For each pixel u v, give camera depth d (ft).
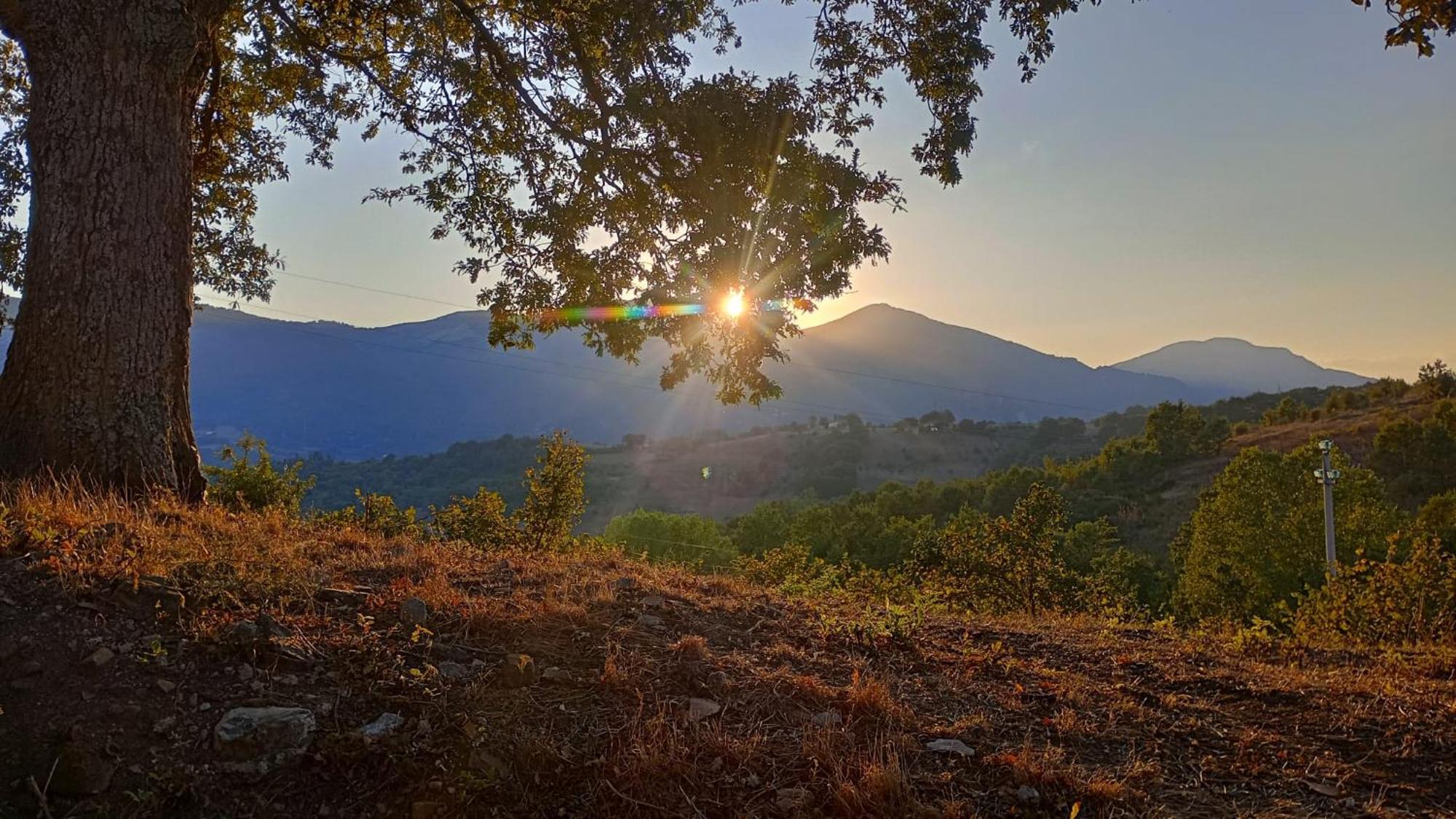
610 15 26.22
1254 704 14.49
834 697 12.37
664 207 29.12
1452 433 151.02
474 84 30.55
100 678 9.91
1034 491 51.52
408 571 15.55
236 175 35.24
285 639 11.04
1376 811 10.47
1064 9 23.58
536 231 29.81
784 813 9.40
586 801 9.32
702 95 25.58
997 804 10.01
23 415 17.76
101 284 18.10
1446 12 13.11
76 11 18.16
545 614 13.73
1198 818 10.15
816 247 25.63
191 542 14.15
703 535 138.72
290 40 31.27
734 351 28.02
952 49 26.09
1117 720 13.25
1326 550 79.66
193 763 9.13
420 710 10.26
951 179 26.96
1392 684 16.12
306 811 8.90
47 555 12.24
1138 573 111.04
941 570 51.96
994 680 14.74
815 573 41.60
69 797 8.59
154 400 18.62
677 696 11.62
